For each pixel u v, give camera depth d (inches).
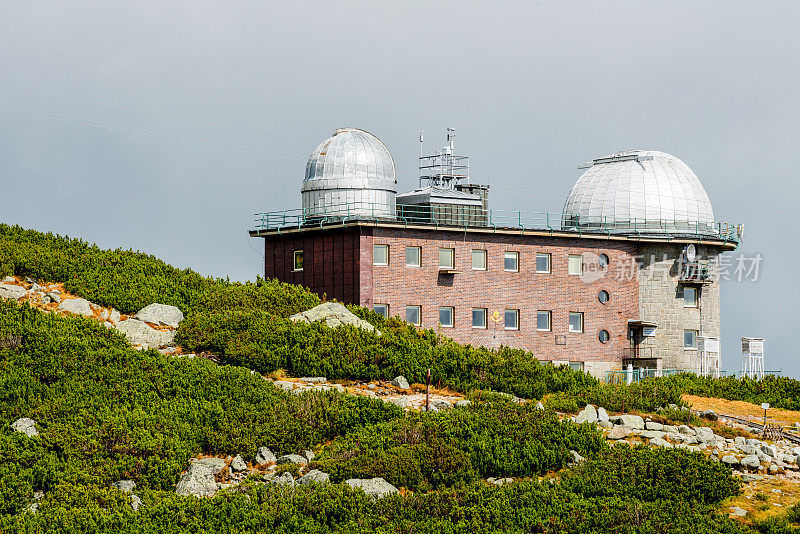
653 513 1558.8
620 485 1662.2
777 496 1688.0
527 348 3260.3
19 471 1584.6
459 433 1803.6
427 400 1967.3
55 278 2490.2
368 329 2437.3
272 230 3284.9
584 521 1524.4
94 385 1916.8
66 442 1681.8
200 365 2070.6
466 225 3265.3
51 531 1423.5
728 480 1695.4
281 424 1822.1
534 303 3280.0
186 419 1822.1
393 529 1480.1
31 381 1900.8
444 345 2439.7
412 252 3147.1
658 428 1989.4
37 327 2123.5
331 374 2212.1
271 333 2308.1
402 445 1743.4
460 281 3189.0
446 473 1684.3
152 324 2352.4
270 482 1595.7
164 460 1669.5
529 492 1611.7
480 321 3216.0
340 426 1859.0
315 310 2519.7
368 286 3075.8
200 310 2490.2
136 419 1777.8
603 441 1846.7
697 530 1508.4
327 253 3174.2
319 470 1662.2
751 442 1914.4
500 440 1795.0
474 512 1531.7
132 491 1588.3
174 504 1515.7
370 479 1637.6
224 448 1753.2
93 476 1601.9
